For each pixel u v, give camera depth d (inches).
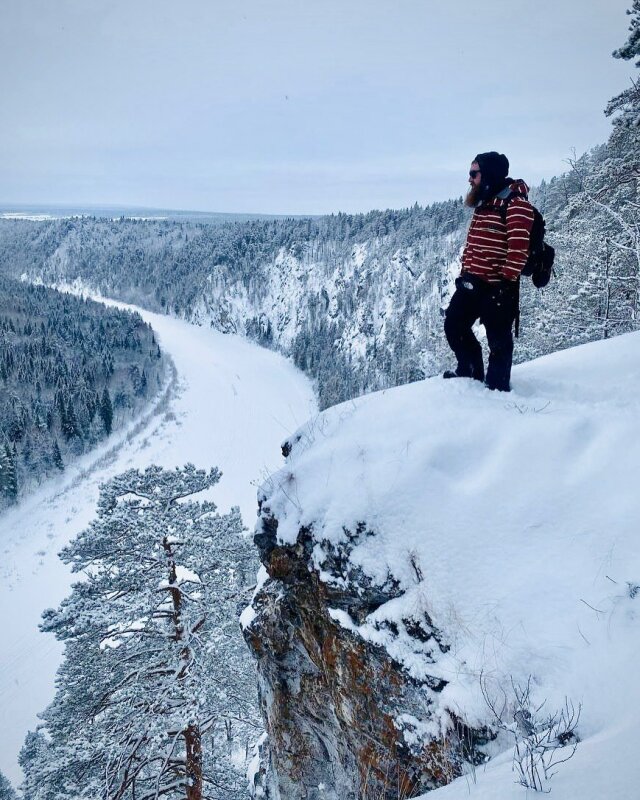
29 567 2199.8
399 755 132.0
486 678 111.7
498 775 78.1
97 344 5895.7
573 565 119.3
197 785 455.8
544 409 166.2
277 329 7682.1
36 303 7003.0
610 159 584.7
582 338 725.3
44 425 3472.0
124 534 446.6
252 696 469.7
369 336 6067.9
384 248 6904.5
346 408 205.9
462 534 138.1
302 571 177.5
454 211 6614.2
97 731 420.8
